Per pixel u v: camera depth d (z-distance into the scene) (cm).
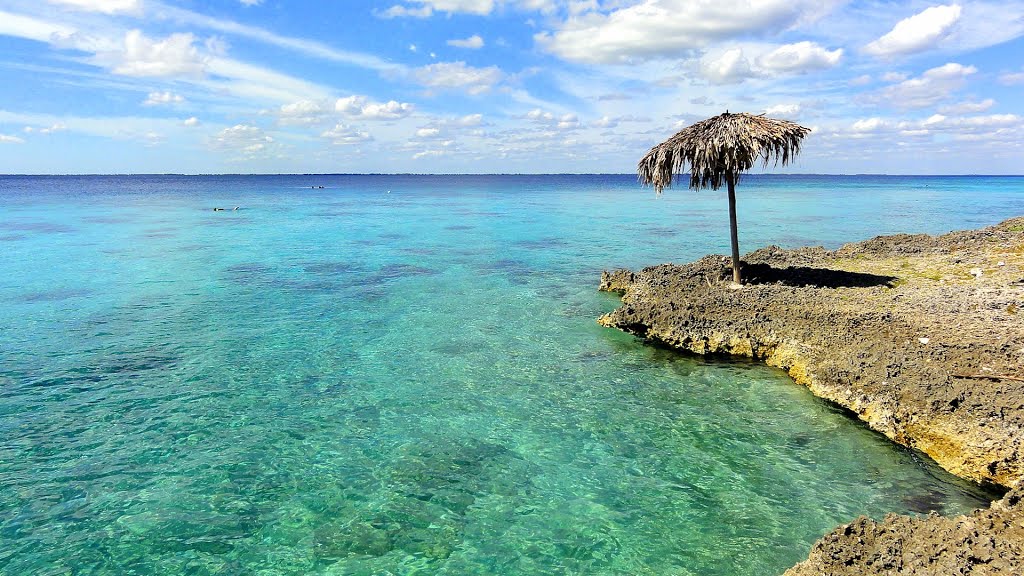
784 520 809
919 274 1969
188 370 1373
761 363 1405
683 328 1516
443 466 956
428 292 2244
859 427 1075
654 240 3938
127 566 715
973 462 891
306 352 1513
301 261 2988
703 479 915
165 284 2361
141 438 1036
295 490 882
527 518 820
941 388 1010
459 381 1321
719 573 708
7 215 5772
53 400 1189
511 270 2747
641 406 1182
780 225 4894
